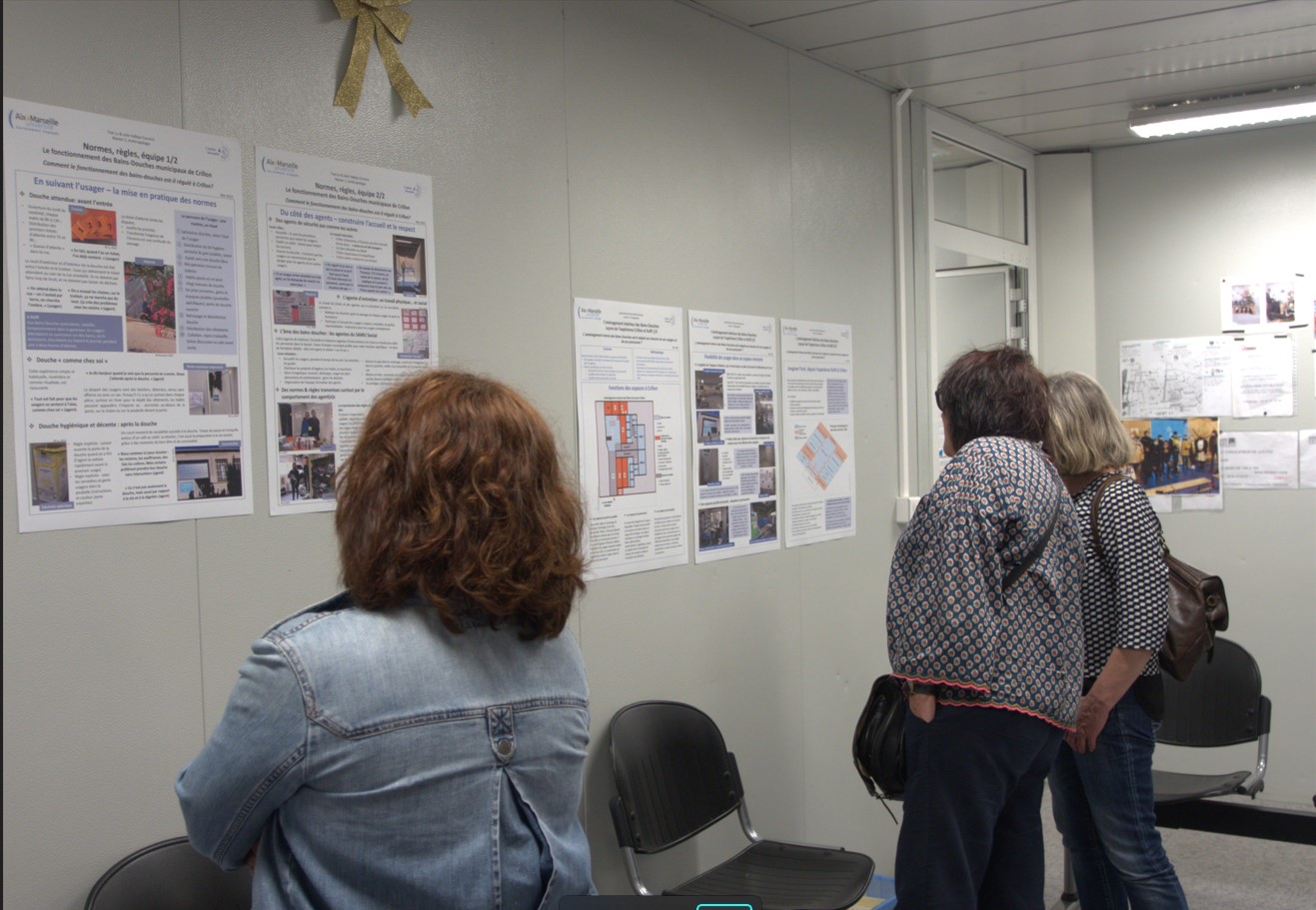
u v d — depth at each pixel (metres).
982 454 2.10
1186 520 4.40
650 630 2.68
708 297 2.88
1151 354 4.45
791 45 3.21
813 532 3.28
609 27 2.58
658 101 2.73
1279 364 4.23
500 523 1.01
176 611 1.72
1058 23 3.08
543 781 1.05
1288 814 3.20
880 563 3.61
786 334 3.17
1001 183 4.41
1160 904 2.31
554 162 2.42
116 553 1.65
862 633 3.51
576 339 2.47
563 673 1.10
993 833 2.12
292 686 0.93
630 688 2.61
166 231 1.71
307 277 1.92
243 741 0.94
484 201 2.25
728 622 2.94
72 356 1.59
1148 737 2.35
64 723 1.58
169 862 1.67
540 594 1.04
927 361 3.86
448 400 1.05
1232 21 3.09
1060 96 3.80
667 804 2.52
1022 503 2.04
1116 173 4.51
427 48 2.13
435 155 2.15
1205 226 4.34
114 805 1.64
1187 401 4.39
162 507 1.70
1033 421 2.21
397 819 0.95
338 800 0.94
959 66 3.44
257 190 1.84
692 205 2.83
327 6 1.96
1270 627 4.25
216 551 1.78
